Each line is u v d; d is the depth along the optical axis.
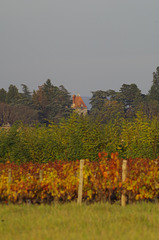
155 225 25.23
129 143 59.34
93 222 25.70
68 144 60.56
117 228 23.53
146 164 39.22
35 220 27.05
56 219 26.83
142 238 20.59
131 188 36.25
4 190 38.22
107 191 37.97
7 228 25.02
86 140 58.38
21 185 38.00
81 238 20.83
